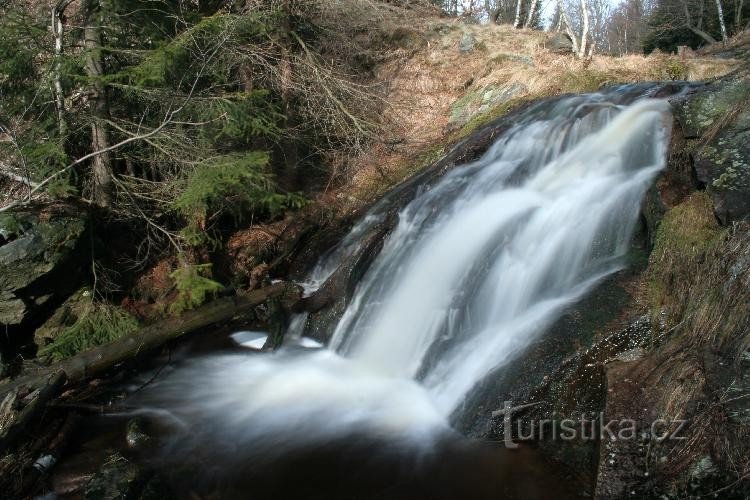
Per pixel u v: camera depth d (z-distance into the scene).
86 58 7.66
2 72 7.41
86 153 8.51
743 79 6.39
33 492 4.86
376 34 14.94
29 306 6.83
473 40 15.15
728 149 5.73
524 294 6.17
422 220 8.19
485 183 8.22
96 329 7.14
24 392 5.61
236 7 10.32
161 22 8.70
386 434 5.26
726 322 4.46
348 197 10.64
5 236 6.81
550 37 16.41
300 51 12.09
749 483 3.59
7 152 7.45
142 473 4.80
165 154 8.13
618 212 6.30
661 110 7.11
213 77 9.29
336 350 7.05
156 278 8.20
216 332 7.74
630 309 5.20
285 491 4.63
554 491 4.25
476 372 5.43
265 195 7.97
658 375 4.47
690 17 26.28
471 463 4.68
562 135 8.25
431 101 13.44
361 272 7.81
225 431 5.55
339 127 11.39
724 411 3.95
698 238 5.29
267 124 9.34
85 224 7.45
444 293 6.71
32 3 8.28
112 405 6.15
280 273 9.27
